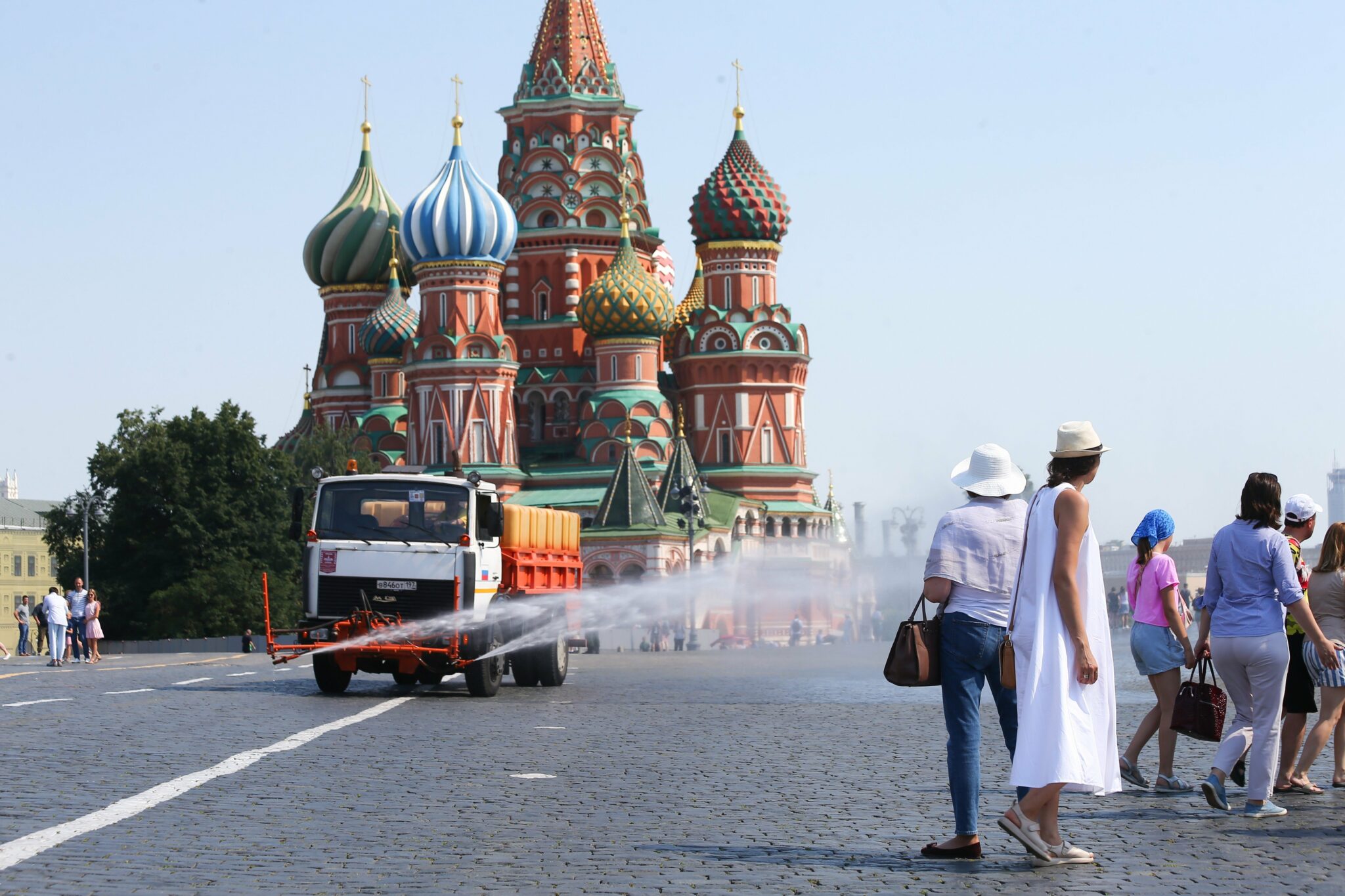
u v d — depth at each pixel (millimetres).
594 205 130125
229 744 21594
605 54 132625
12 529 170125
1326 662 15961
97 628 55156
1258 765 15812
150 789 17016
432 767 19422
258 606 97688
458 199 118938
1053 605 13070
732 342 126500
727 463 126562
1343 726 18297
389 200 139625
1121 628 80062
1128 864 13031
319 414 138875
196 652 85562
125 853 13234
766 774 19078
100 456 102812
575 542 39625
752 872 12586
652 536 109688
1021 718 13008
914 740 23297
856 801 16719
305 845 13680
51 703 29000
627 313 122750
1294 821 15594
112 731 23344
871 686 37062
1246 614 15938
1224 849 13812
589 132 131000
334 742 22062
